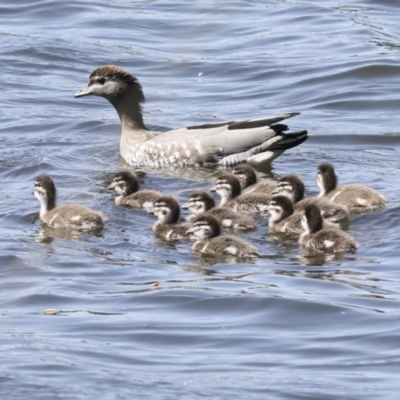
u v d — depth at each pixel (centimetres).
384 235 1761
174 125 2488
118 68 2294
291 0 3459
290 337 1417
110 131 2466
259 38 3102
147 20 3234
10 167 2181
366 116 2564
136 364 1338
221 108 2631
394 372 1321
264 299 1512
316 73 2819
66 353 1362
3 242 1752
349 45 3008
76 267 1650
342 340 1410
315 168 2175
